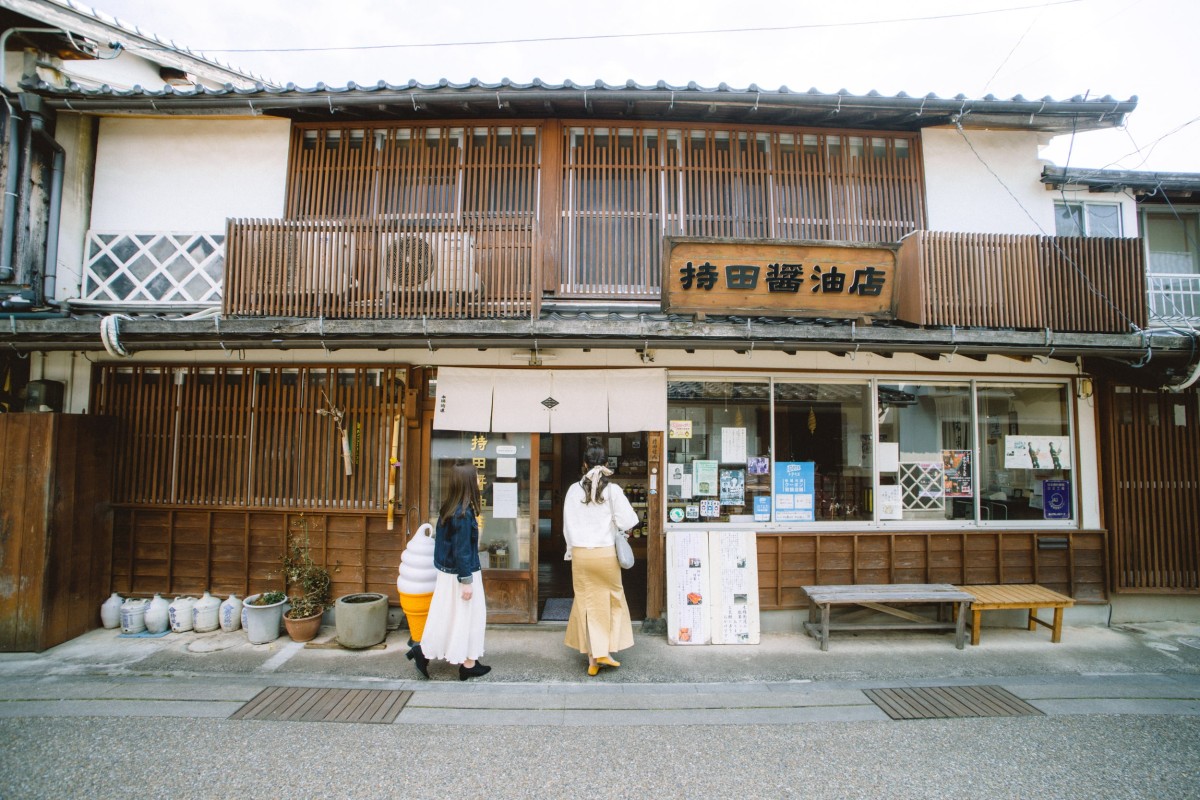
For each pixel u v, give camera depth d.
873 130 7.39
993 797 3.73
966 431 7.29
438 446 6.92
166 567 6.82
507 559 6.84
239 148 7.29
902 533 6.94
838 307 6.30
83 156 7.24
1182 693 5.21
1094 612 7.08
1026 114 6.89
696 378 6.98
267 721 4.57
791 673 5.61
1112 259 6.55
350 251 6.20
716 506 6.96
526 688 5.21
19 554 5.97
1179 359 6.61
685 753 4.21
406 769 3.97
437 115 7.05
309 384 6.89
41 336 6.14
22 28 7.02
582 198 6.99
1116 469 7.22
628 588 8.46
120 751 4.14
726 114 6.98
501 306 6.02
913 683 5.39
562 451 10.30
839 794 3.75
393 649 6.07
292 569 6.61
